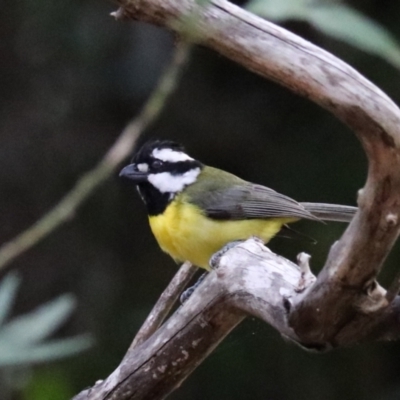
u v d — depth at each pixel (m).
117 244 13.29
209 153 13.18
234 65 12.89
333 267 4.84
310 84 4.41
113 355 12.46
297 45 4.43
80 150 12.99
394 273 11.70
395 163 4.32
